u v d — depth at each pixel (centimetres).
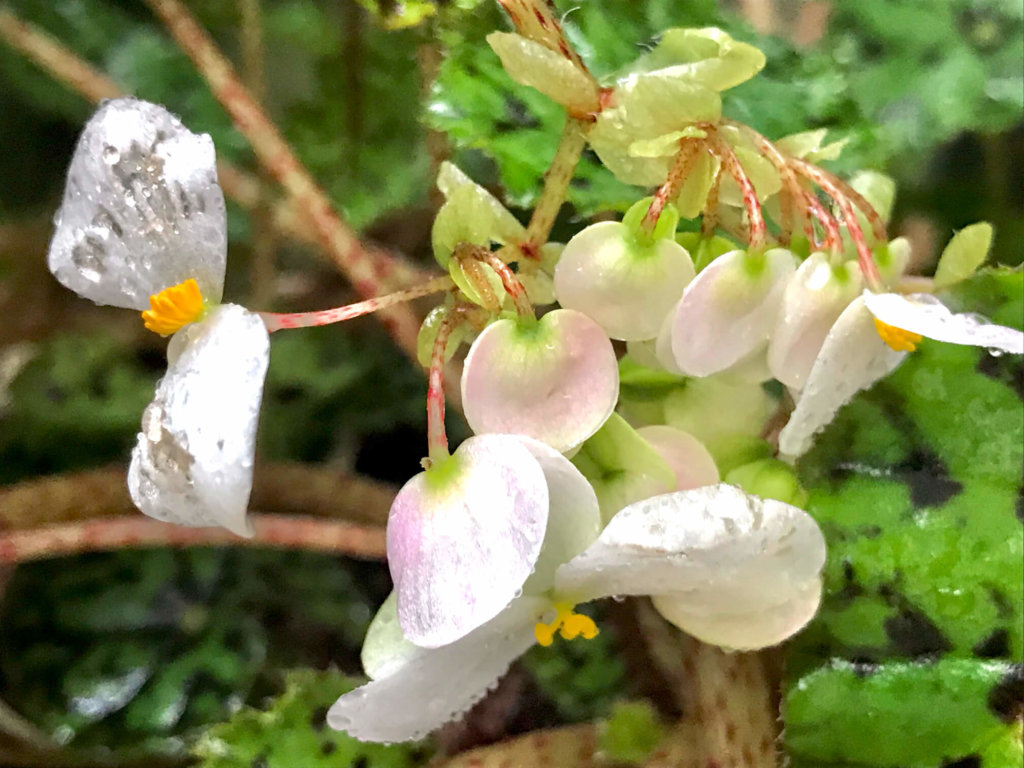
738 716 9
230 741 11
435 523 7
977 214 19
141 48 21
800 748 9
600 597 8
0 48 21
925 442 9
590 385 7
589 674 14
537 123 11
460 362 12
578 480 7
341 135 18
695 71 8
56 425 20
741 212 9
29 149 23
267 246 19
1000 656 9
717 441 9
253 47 18
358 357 21
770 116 13
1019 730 8
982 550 9
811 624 9
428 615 7
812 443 9
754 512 7
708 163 8
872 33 19
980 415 9
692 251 8
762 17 18
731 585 8
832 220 8
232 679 17
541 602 8
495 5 11
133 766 15
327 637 18
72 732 16
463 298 8
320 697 12
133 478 7
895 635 9
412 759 12
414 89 17
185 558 19
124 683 17
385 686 8
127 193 7
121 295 8
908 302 7
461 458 7
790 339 8
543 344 7
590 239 8
